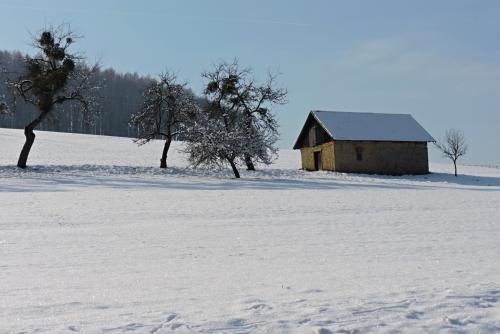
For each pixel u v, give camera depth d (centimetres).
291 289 712
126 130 12800
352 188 3259
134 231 1347
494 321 563
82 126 12156
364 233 1334
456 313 591
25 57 4078
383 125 5147
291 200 2297
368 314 586
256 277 800
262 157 4150
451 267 888
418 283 751
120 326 539
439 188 3484
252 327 539
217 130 4044
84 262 927
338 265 909
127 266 895
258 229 1405
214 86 4622
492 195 2755
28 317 575
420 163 5081
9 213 1688
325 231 1370
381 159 4962
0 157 5138
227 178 3978
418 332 530
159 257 986
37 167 3997
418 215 1781
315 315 580
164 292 696
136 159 5638
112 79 12862
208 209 1898
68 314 588
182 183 3428
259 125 4575
